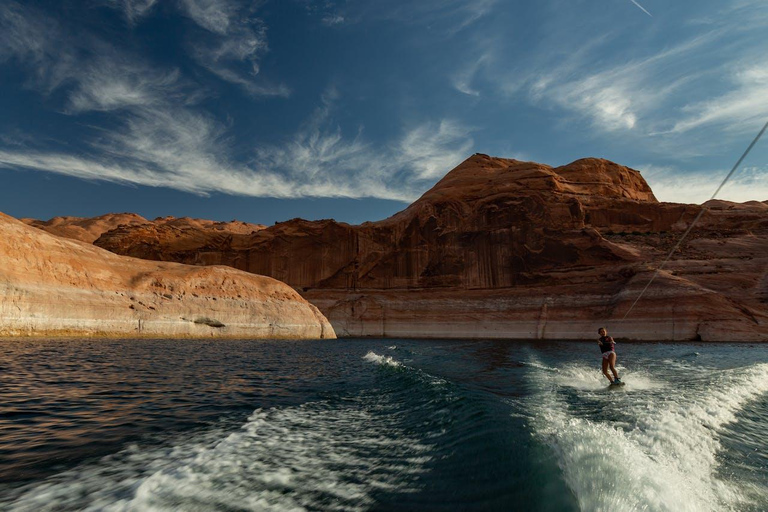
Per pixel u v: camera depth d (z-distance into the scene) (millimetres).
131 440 6328
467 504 3975
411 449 6031
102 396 10133
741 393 11008
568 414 8016
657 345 39625
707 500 4199
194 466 5082
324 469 5160
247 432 6883
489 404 8625
